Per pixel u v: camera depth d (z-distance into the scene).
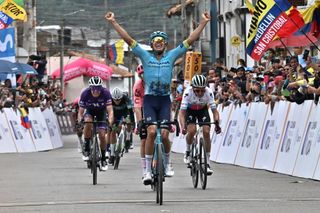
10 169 30.08
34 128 45.47
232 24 62.78
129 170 29.28
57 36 116.06
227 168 29.28
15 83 51.78
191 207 17.53
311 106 24.44
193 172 22.23
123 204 18.25
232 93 33.19
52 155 40.03
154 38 19.78
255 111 29.55
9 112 42.56
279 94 28.38
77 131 30.80
